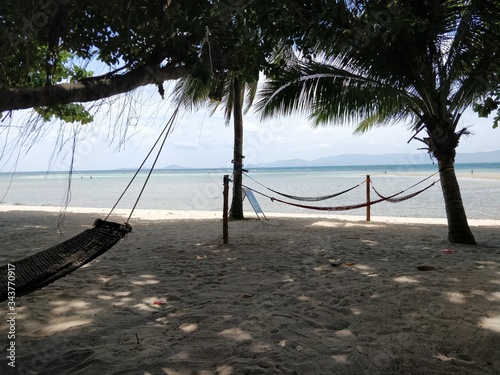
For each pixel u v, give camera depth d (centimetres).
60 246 312
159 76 283
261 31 314
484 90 620
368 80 642
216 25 283
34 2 253
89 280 449
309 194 2019
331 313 335
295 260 546
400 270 477
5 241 712
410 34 549
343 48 543
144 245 673
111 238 305
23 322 321
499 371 232
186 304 365
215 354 258
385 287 405
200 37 273
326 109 716
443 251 590
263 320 319
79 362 250
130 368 240
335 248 630
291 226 903
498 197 1656
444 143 675
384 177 3581
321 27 340
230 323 313
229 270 495
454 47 586
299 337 285
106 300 378
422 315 323
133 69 277
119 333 296
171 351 263
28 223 959
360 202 1639
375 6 360
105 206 1642
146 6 286
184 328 305
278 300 373
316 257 564
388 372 234
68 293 399
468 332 286
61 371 239
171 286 425
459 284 406
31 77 326
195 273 482
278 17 298
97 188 3048
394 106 698
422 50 589
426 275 448
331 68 652
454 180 679
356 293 388
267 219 1034
